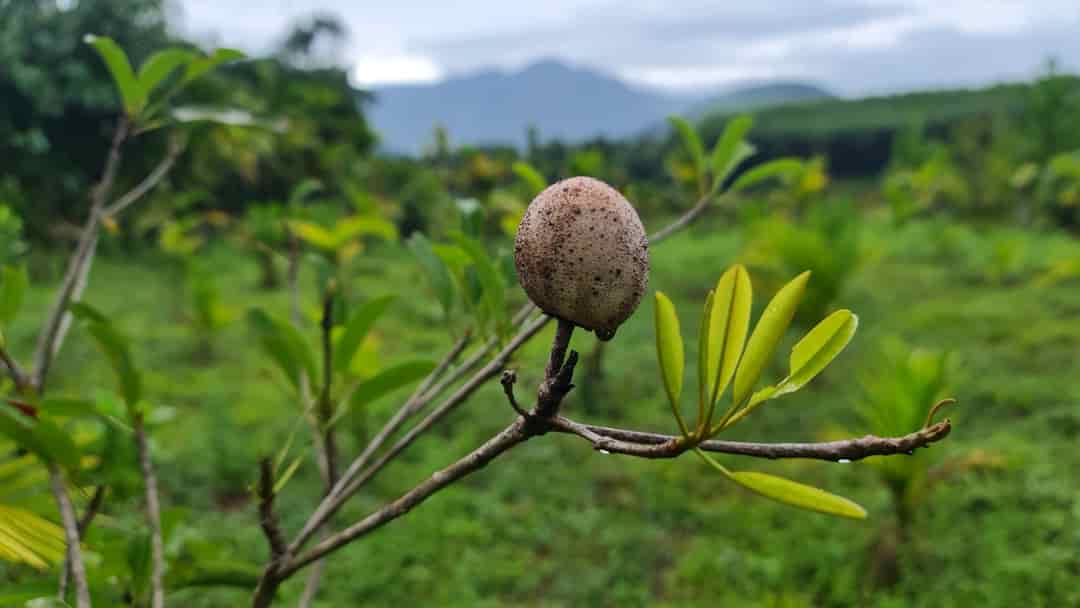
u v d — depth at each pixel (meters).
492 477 6.43
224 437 6.44
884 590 4.81
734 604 4.65
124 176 14.39
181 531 1.99
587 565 5.23
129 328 10.24
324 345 1.27
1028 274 14.09
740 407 0.72
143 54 14.17
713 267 14.72
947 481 6.05
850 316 0.74
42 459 1.11
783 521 5.74
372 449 1.23
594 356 7.89
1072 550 4.97
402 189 18.17
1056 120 20.12
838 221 8.23
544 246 0.69
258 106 14.41
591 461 6.73
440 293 1.33
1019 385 7.95
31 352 8.27
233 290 12.80
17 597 1.23
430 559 5.21
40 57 13.67
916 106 62.56
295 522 5.42
